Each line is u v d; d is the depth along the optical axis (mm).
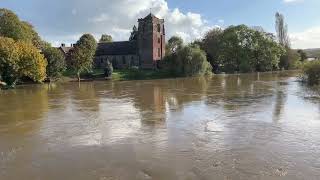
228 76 100688
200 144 23703
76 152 22625
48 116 36125
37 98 52875
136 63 122750
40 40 108750
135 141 24922
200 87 65688
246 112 35500
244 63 124625
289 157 20656
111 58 125500
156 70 110375
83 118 34500
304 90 55469
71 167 19859
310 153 21359
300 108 37500
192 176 18016
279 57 131625
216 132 27016
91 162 20578
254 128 28047
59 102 47562
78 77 94938
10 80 73938
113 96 53906
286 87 61375
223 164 19641
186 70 100938
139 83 80938
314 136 25281
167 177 17984
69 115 36500
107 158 21234
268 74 107875
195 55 102000
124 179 17891
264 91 55312
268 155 21078
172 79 92250
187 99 47281
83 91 63531
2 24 94938
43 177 18516
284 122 30172
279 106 39031
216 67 128625
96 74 100625
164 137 25891
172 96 51500
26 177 18562
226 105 40656
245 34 126438
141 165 19812
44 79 86250
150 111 37938
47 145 24484
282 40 154625
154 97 51094
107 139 25688
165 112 37000
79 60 98688
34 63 75750
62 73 97875
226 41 126625
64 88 70688
